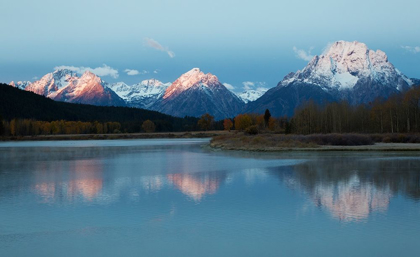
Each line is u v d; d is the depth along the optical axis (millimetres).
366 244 17203
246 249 16844
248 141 79062
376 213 21938
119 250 16969
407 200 24953
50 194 28328
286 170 39375
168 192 28578
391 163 44469
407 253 16203
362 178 33625
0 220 21469
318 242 17500
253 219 21062
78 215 22359
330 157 52562
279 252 16469
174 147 88688
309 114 120625
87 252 16797
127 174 38562
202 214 22203
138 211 23109
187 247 17172
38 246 17500
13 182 33969
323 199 25438
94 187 31078
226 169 41219
